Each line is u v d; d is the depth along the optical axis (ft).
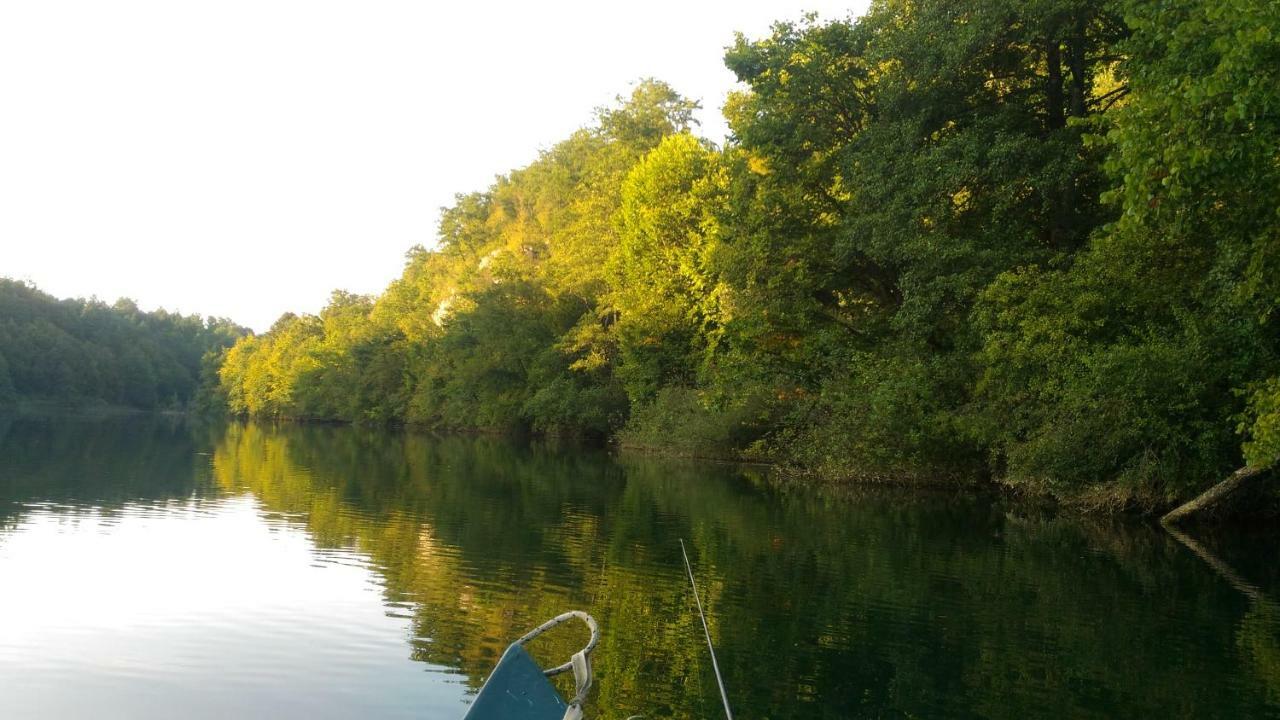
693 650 30.91
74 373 412.77
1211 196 41.70
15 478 78.59
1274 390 50.01
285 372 308.40
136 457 110.73
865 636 33.19
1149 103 39.99
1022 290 71.87
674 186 136.05
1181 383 61.77
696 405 124.67
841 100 89.76
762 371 101.14
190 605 35.35
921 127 80.94
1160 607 38.65
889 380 82.02
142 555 44.73
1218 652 31.83
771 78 90.84
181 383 502.38
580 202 187.11
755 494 80.74
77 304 496.64
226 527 54.29
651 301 136.15
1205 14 40.83
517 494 75.92
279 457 117.60
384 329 278.46
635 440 143.13
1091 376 65.05
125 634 31.35
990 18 71.97
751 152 101.86
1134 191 39.32
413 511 63.41
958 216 82.84
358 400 264.11
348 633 31.99
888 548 52.26
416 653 29.91
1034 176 72.64
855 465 89.04
